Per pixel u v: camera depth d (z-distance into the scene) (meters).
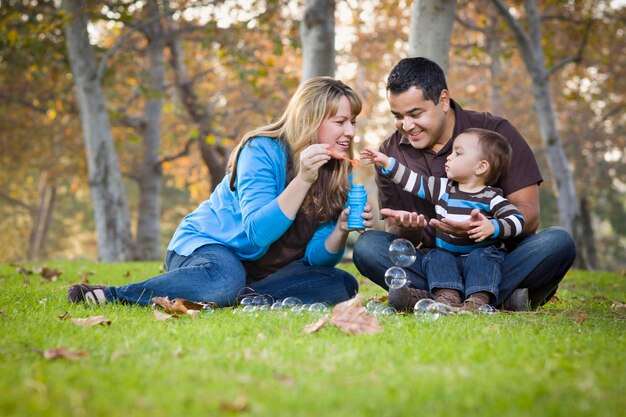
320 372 2.17
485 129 4.17
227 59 19.30
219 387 1.96
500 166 3.88
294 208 3.84
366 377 2.10
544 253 3.76
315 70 9.83
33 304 3.91
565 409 1.76
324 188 4.09
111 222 14.73
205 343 2.59
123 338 2.73
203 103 20.19
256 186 3.99
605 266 35.81
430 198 4.02
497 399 1.85
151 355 2.42
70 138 21.84
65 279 6.86
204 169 25.72
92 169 14.77
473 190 3.90
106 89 18.75
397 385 1.98
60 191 35.72
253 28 14.94
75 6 14.09
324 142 4.08
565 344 2.63
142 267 9.17
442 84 4.02
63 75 18.06
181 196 37.53
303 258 4.37
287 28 16.27
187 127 20.22
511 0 15.70
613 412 1.77
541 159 25.34
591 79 20.83
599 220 35.78
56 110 18.44
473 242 3.89
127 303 3.89
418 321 3.26
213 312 3.65
